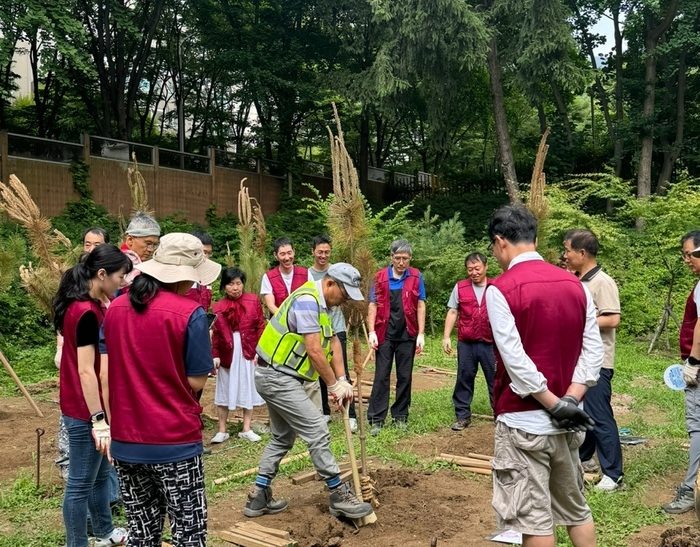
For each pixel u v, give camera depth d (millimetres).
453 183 27234
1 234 11273
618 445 5125
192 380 3020
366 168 25734
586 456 5523
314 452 4445
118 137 21359
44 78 22672
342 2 21953
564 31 18562
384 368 7039
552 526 3080
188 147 26328
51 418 7664
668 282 13539
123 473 3062
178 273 3076
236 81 22703
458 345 7238
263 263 8742
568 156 24266
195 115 25969
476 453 6180
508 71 21875
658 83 23156
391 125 30391
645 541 4215
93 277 3617
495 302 3078
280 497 5078
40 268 7074
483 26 18359
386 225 16641
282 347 4457
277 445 4691
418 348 7086
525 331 3055
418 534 4328
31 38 19375
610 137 23297
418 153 33625
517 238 3221
